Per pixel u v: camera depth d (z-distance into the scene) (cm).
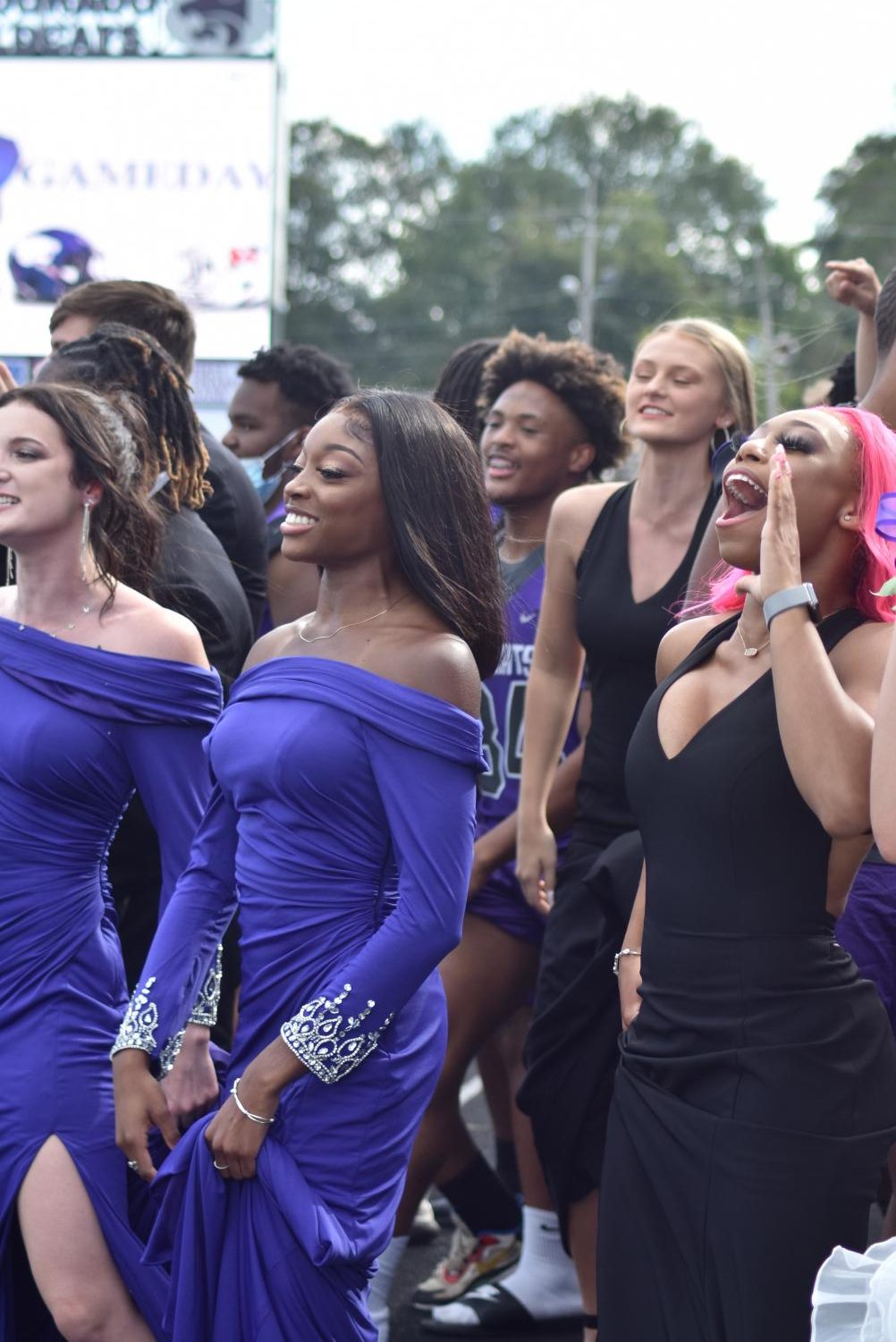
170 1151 538
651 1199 471
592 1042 645
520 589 787
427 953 488
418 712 492
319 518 505
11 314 2184
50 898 557
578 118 12181
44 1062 550
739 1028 457
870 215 9512
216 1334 497
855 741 447
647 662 682
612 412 797
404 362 11550
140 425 614
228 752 509
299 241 11906
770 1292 445
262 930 504
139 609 573
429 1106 717
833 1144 449
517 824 732
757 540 485
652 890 484
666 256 11375
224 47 2188
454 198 11950
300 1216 484
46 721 550
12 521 555
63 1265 542
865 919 577
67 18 2178
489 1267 776
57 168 2194
